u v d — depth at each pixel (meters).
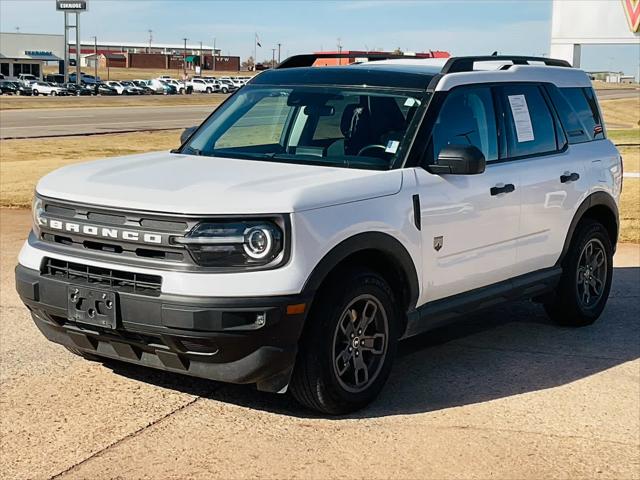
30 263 4.81
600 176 6.80
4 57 107.25
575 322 6.82
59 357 5.77
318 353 4.57
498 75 5.98
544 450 4.43
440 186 5.23
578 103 6.85
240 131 5.73
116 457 4.22
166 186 4.62
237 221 4.32
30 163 20.59
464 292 5.61
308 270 4.41
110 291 4.46
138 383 5.27
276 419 4.76
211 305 4.25
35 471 4.06
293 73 6.05
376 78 5.66
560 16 23.91
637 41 23.06
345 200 4.64
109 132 35.62
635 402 5.18
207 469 4.11
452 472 4.14
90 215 4.62
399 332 5.21
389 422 4.76
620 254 9.72
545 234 6.21
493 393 5.28
